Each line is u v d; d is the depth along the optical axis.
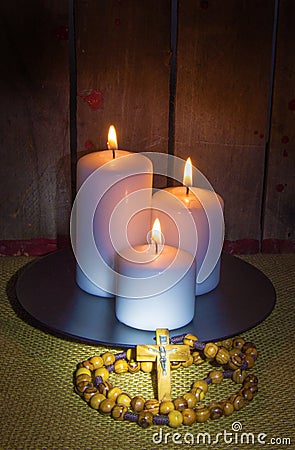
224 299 0.78
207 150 0.91
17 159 0.89
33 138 0.89
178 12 0.86
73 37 0.87
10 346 0.76
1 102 0.87
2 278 0.88
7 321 0.80
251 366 0.72
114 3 0.85
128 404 0.67
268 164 0.92
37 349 0.76
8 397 0.69
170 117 0.90
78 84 0.87
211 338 0.71
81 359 0.74
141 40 0.87
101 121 0.89
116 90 0.88
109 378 0.71
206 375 0.72
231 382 0.72
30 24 0.85
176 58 0.88
